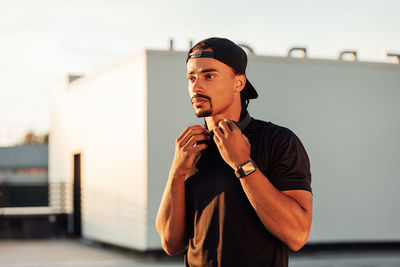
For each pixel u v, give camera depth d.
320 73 10.84
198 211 1.71
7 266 9.53
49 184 14.73
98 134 12.39
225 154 1.58
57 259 10.36
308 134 10.70
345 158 10.84
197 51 1.66
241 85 1.71
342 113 10.91
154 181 9.90
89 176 13.02
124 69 10.87
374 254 10.54
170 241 1.83
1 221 14.19
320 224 10.60
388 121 11.15
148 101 9.90
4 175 33.47
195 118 10.09
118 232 11.26
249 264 1.62
